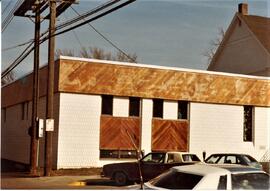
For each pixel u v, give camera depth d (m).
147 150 25.25
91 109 24.12
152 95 25.52
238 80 27.78
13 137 30.05
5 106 31.23
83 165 23.78
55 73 23.97
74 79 23.75
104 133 24.39
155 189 8.40
